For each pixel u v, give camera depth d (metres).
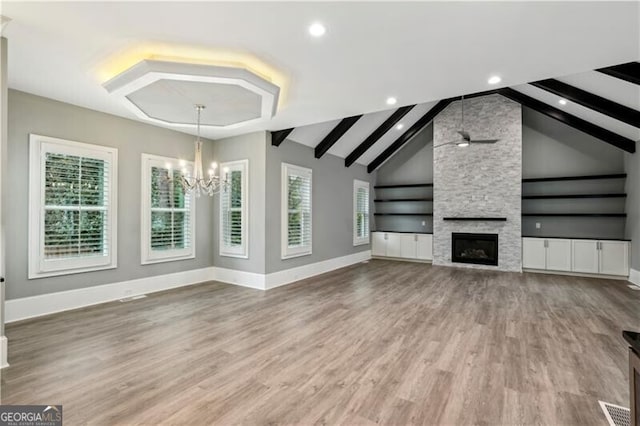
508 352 2.99
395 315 4.09
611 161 6.73
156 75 2.93
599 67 3.15
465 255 7.70
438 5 2.21
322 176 7.13
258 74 3.29
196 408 2.14
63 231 4.11
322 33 2.58
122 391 2.34
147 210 5.05
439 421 2.01
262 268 5.53
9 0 2.14
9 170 3.68
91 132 4.39
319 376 2.56
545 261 6.90
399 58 2.99
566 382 2.45
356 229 8.47
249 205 5.72
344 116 4.80
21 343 3.16
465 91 3.83
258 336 3.39
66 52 2.89
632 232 6.09
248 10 2.27
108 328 3.59
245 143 5.79
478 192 7.47
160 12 2.30
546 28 2.47
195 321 3.85
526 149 7.57
